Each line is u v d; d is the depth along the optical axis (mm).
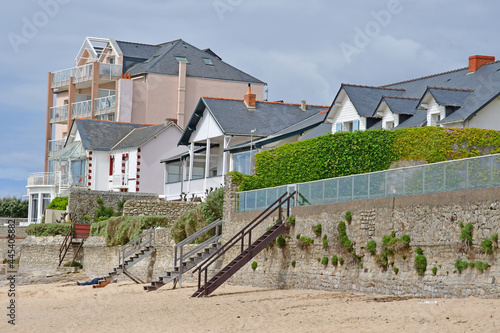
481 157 24047
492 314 20797
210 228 38562
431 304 23234
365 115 45219
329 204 30641
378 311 23359
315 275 30969
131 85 75812
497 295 22578
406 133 36156
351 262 28969
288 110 54406
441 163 25656
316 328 21984
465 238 23828
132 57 81500
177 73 77375
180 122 76312
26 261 57750
